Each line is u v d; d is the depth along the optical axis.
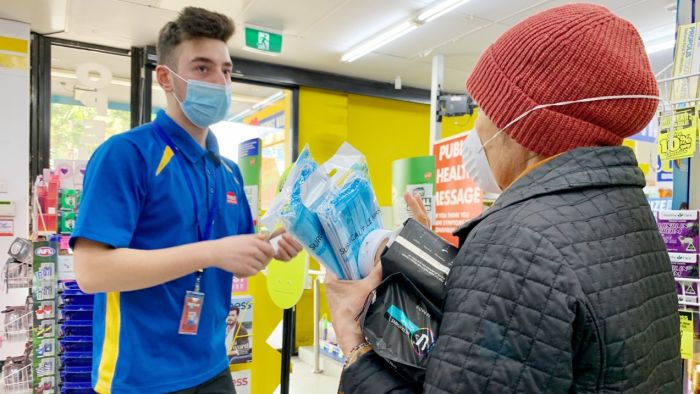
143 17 4.04
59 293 2.27
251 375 2.37
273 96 6.11
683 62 1.42
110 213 1.13
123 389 1.18
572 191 0.64
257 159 2.00
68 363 2.11
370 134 6.32
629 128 0.67
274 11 4.05
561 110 0.65
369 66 5.55
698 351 1.36
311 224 0.77
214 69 1.38
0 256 4.05
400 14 4.09
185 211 1.29
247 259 1.17
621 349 0.57
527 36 0.68
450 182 2.95
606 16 0.69
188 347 1.28
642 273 0.64
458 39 4.67
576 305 0.55
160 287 1.24
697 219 1.38
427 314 0.67
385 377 0.67
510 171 0.75
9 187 4.11
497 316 0.57
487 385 0.55
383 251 0.77
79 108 4.86
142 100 4.72
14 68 4.11
